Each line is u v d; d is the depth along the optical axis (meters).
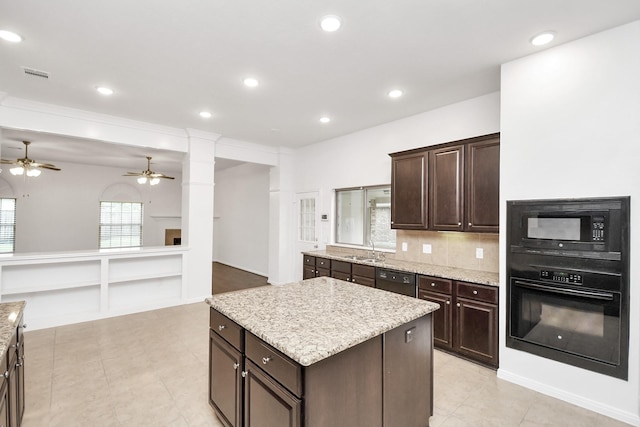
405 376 1.98
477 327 3.05
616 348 2.25
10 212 7.48
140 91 3.52
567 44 2.49
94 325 4.12
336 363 1.56
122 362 3.12
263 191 7.72
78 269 4.40
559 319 2.50
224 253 9.51
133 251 4.62
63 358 3.18
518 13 2.14
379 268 3.99
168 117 4.44
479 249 3.57
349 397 1.63
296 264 6.42
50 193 7.91
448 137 3.93
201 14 2.18
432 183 3.62
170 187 9.69
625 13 2.12
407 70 3.00
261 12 2.15
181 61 2.84
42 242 7.81
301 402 1.45
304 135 5.42
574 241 2.42
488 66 2.91
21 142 5.62
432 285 3.43
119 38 2.47
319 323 1.80
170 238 9.70
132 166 8.54
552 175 2.54
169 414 2.33
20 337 2.11
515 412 2.35
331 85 3.35
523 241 2.68
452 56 2.73
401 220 3.95
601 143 2.32
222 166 8.78
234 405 1.94
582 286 2.38
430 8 2.10
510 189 2.77
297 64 2.89
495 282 2.93
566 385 2.47
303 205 6.35
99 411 2.35
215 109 4.11
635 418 2.18
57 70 3.01
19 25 2.29
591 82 2.38
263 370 1.70
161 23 2.28
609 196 2.28
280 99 3.76
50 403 2.43
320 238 5.83
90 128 4.27
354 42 2.53
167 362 3.12
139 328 4.04
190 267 5.19
